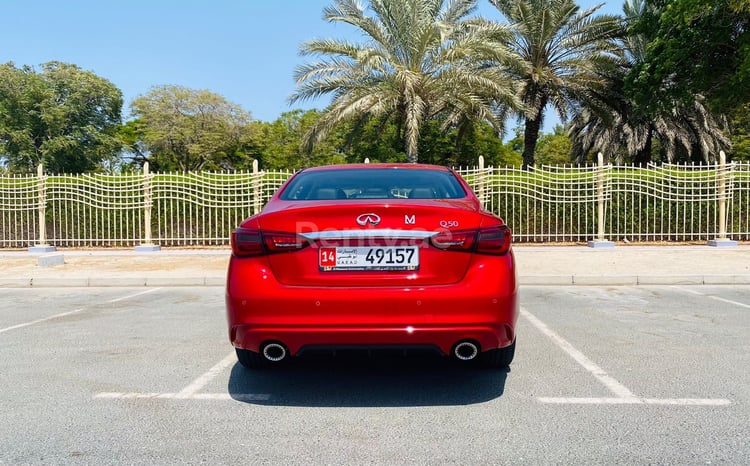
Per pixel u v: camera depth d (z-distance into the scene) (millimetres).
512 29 18938
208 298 8008
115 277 9484
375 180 4375
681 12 20500
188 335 5590
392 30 19203
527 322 6051
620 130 30797
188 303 7566
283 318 3395
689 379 4051
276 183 14414
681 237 14523
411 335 3369
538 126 22984
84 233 14727
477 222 3494
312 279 3434
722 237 13883
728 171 13953
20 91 46125
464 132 24031
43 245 14367
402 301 3357
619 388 3869
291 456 2879
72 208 14609
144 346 5152
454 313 3369
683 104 24953
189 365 4535
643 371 4254
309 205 3621
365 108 18078
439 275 3424
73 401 3711
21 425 3309
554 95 21922
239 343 3551
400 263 3422
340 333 3375
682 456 2834
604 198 14000
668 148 30484
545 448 2939
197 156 45844
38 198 14523
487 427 3223
